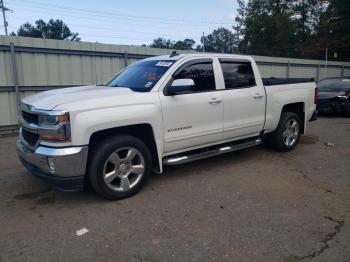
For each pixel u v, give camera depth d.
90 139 4.39
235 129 5.84
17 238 3.61
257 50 47.56
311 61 20.75
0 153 7.25
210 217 4.04
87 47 11.02
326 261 3.16
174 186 5.06
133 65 6.01
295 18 46.38
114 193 4.47
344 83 13.39
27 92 10.09
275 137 6.85
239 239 3.54
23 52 9.84
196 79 5.32
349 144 7.83
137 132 4.92
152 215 4.10
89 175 4.35
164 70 5.11
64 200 4.58
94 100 4.27
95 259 3.21
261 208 4.29
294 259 3.19
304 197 4.64
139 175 4.71
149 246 3.42
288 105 6.98
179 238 3.57
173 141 5.02
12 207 4.38
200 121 5.29
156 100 4.75
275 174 5.61
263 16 46.31
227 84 5.72
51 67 10.41
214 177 5.46
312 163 6.25
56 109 4.04
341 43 35.16
